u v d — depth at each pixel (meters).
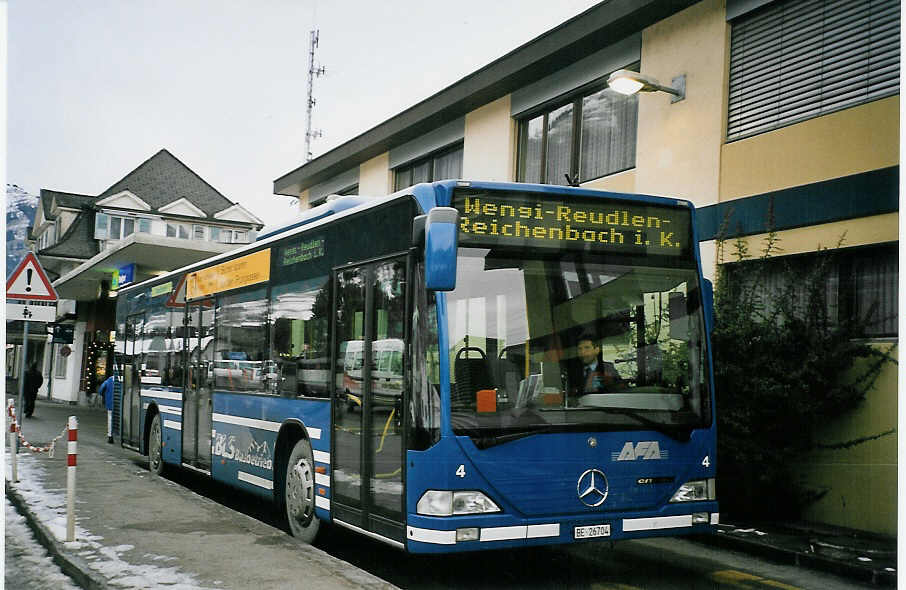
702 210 10.78
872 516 8.53
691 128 11.12
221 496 11.56
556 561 7.56
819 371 8.59
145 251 25.05
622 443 6.23
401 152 18.72
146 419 13.28
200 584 5.96
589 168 13.32
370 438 6.71
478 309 6.07
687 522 6.36
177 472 13.38
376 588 5.85
